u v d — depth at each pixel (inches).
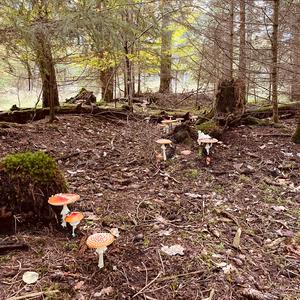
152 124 377.1
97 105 424.8
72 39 263.4
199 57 565.6
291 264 124.5
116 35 269.9
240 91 315.6
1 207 129.6
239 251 130.6
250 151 247.3
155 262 120.6
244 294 105.3
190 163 227.5
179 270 116.7
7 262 115.1
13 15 239.0
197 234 141.3
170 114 411.2
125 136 313.3
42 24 246.5
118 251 125.2
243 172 213.6
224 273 115.8
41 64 302.8
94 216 151.5
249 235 143.6
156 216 156.0
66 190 145.6
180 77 759.1
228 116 301.6
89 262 117.4
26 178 132.6
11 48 264.5
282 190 191.0
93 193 179.5
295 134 263.4
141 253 125.5
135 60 448.5
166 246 130.3
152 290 106.4
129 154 252.4
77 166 223.5
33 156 139.4
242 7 416.5
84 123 340.8
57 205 136.6
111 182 197.2
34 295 100.3
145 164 229.9
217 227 148.8
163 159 237.0
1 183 130.9
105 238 111.7
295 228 150.3
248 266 121.8
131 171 217.5
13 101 688.4
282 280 115.8
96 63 400.2
